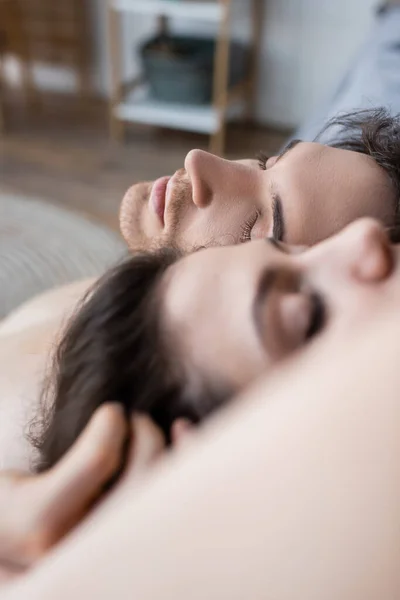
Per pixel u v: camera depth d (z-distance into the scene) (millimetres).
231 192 914
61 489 482
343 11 2834
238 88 2959
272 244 611
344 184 835
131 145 2982
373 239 543
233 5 2959
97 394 591
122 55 3314
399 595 288
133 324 600
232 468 330
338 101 1635
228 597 293
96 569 329
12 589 373
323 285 547
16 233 2209
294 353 522
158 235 1008
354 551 292
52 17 3266
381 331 375
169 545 318
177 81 2783
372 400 321
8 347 1041
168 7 2613
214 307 563
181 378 569
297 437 323
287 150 939
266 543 301
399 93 1433
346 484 303
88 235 2244
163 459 486
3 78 3494
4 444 820
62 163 2809
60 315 1099
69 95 3447
